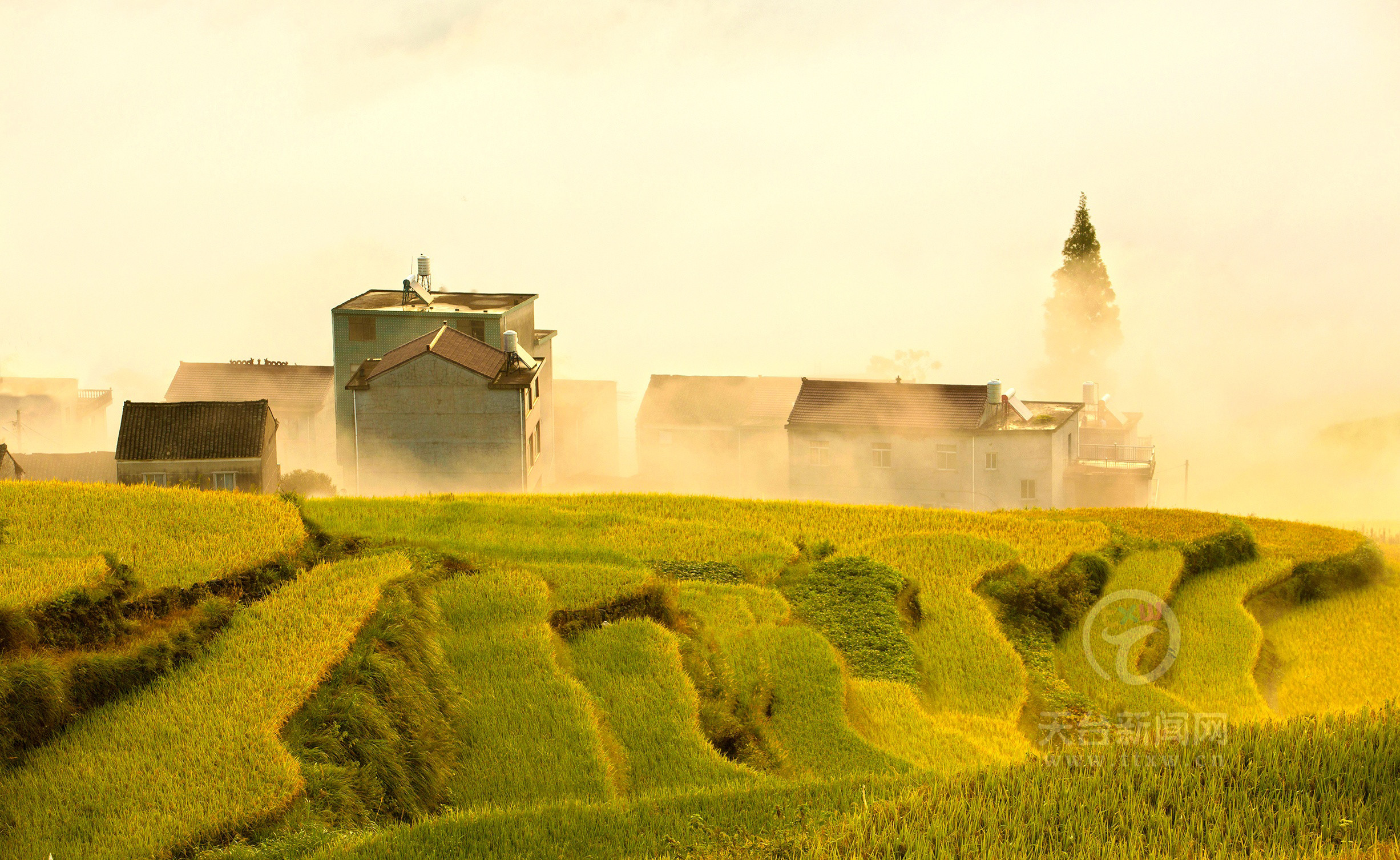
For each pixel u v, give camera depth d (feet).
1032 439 417.49
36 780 127.13
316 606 171.12
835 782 136.98
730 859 111.86
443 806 141.38
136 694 145.59
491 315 458.91
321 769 132.16
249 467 349.41
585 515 251.19
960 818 114.21
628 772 153.17
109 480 418.72
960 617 214.07
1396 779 114.21
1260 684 213.46
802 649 192.34
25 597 154.40
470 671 171.53
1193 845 105.70
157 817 121.29
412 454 409.49
